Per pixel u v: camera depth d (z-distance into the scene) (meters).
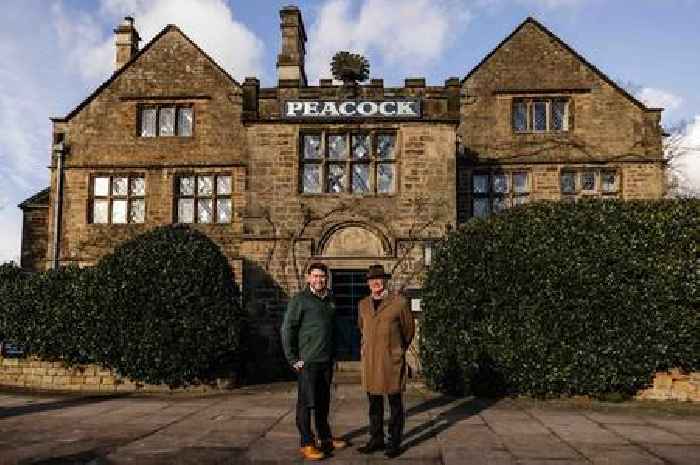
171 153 21.77
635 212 12.30
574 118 21.06
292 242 17.16
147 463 7.17
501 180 21.06
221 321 13.84
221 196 21.69
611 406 11.25
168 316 13.68
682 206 12.29
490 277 12.48
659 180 20.70
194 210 21.69
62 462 7.25
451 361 12.65
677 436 8.53
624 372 11.70
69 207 21.67
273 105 17.72
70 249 21.44
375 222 17.16
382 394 7.63
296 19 20.75
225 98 21.97
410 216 17.16
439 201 17.19
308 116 17.56
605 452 7.58
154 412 10.68
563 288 11.96
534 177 20.89
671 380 11.84
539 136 21.06
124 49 24.38
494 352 12.23
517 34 21.64
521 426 9.22
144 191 21.83
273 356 16.62
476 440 8.23
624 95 21.09
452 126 17.50
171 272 13.80
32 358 14.36
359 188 17.61
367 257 17.00
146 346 13.52
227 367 14.21
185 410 10.87
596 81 21.20
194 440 8.30
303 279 17.02
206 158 21.67
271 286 17.02
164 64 22.23
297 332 7.54
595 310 11.83
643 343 11.66
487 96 21.27
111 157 21.81
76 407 11.42
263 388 14.26
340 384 14.45
